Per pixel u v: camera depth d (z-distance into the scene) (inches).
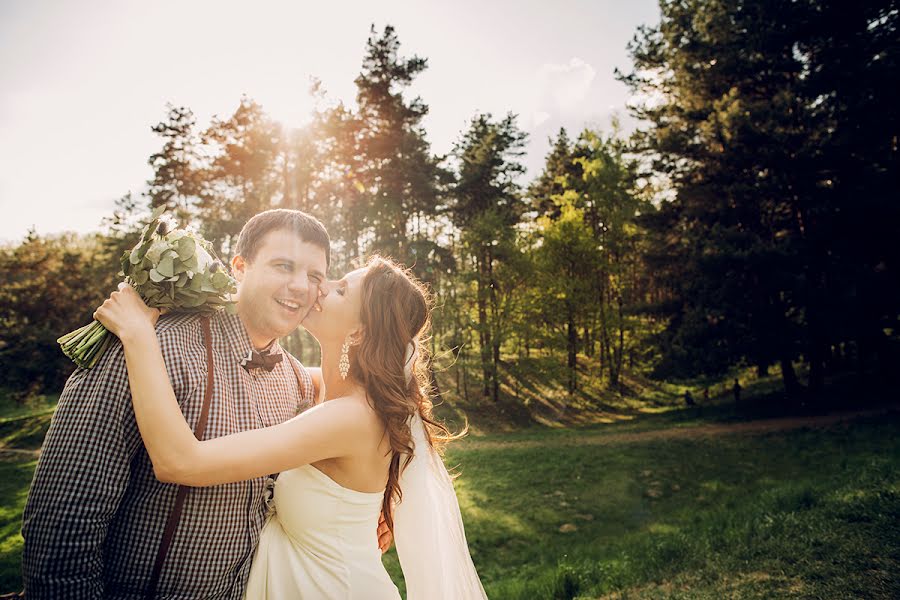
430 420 95.1
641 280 1381.6
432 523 86.6
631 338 1300.4
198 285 70.3
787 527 233.3
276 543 80.0
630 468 670.5
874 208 767.7
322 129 1071.0
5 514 606.9
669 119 1007.6
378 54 1140.5
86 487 59.0
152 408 60.2
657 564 247.6
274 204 1080.8
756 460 628.7
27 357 1167.6
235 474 64.6
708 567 213.3
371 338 83.8
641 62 1014.4
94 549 59.7
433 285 1170.6
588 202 1325.0
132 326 63.0
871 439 605.9
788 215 914.7
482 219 1223.5
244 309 80.1
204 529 67.8
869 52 786.8
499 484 654.5
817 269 845.8
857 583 164.4
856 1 790.5
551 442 871.7
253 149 1040.2
